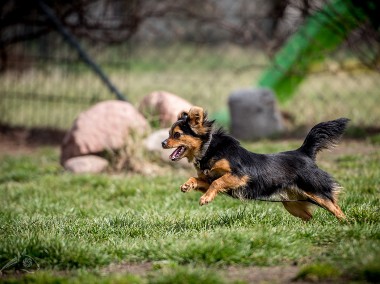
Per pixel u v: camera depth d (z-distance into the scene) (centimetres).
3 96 1775
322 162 1121
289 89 1658
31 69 1922
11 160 1271
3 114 1712
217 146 715
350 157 1117
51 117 1778
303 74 1545
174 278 522
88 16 1548
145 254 613
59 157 1275
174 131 728
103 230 712
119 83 2167
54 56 1762
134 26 1516
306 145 749
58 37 1892
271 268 571
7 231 724
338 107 1675
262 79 1683
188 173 1095
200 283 517
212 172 715
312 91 1923
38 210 867
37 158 1294
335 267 538
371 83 2038
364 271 517
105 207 879
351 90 1939
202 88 2166
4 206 905
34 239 634
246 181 700
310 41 1546
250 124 1409
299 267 566
